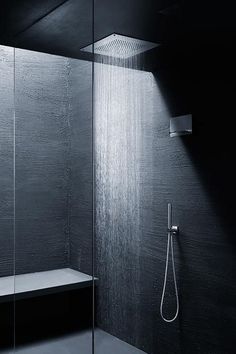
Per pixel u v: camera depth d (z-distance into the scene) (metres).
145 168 2.01
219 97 1.88
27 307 2.58
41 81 2.49
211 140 1.89
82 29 2.21
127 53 2.07
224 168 1.85
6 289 2.93
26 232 2.58
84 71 2.20
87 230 2.17
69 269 2.27
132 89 2.05
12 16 2.48
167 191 1.98
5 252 3.21
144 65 2.04
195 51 1.95
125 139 2.06
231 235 1.83
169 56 2.00
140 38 2.05
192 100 1.93
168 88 1.98
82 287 2.19
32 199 2.55
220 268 1.85
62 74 2.35
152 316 1.99
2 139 3.22
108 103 2.11
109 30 2.11
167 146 1.98
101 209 2.12
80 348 2.20
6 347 2.90
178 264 1.95
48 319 2.38
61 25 2.33
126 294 2.04
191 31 1.96
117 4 2.09
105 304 2.10
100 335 2.11
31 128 2.58
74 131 2.26
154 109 2.00
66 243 2.30
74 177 2.25
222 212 1.86
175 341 1.94
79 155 2.23
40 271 2.43
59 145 2.36
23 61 2.69
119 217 2.06
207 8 1.94
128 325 2.03
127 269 2.05
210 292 1.87
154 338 1.98
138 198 2.03
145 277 2.01
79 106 2.23
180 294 1.93
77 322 2.21
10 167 3.24
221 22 1.90
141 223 2.02
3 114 3.22
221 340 1.84
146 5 2.04
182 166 1.94
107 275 2.09
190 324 1.91
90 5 2.16
